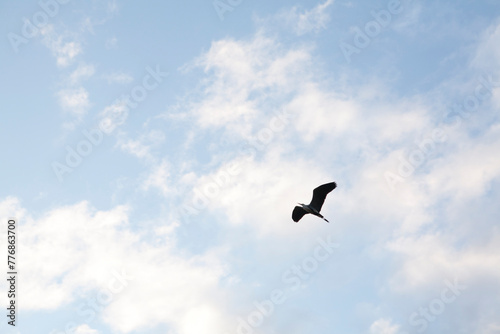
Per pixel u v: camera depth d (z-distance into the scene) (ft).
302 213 132.16
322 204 130.00
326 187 128.77
